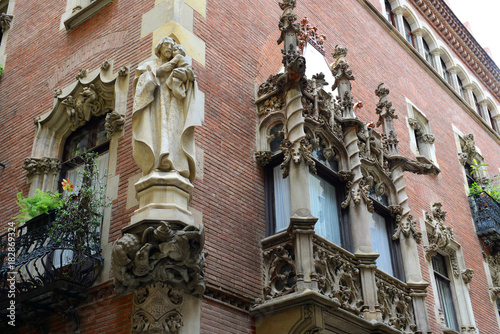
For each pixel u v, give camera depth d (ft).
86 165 28.37
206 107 29.66
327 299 25.59
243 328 25.98
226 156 29.53
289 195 30.19
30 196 31.86
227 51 33.32
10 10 45.83
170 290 23.00
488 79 80.79
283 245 27.89
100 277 25.53
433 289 43.32
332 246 28.66
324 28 46.34
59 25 39.42
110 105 31.99
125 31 33.50
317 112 32.09
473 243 53.11
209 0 33.83
